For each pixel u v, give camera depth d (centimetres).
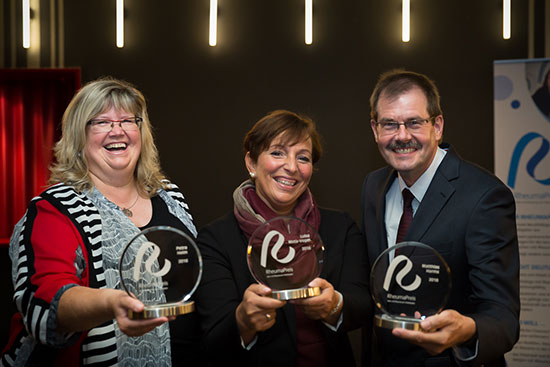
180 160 352
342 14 340
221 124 349
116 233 159
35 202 156
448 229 160
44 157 351
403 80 168
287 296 136
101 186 171
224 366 160
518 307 149
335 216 178
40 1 352
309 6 337
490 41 331
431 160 172
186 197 352
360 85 340
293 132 166
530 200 307
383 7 337
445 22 334
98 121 166
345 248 171
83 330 133
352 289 160
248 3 346
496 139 312
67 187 163
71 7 351
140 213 176
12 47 353
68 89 349
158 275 138
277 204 170
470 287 161
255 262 146
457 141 335
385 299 142
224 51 348
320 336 160
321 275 161
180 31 349
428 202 165
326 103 342
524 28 328
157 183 187
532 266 306
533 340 305
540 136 305
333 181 344
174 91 350
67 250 147
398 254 141
